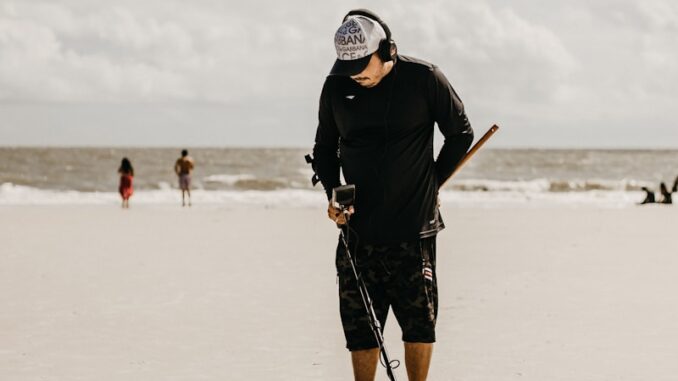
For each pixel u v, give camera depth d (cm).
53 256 1174
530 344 586
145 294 825
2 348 581
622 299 782
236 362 536
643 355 550
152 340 607
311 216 2072
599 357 544
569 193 3575
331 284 890
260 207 2552
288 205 2681
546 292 825
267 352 566
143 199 3012
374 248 338
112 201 2911
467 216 2066
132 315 709
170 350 573
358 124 334
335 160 362
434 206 345
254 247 1300
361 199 338
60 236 1503
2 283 906
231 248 1285
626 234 1533
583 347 574
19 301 784
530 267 1030
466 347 576
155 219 1969
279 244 1348
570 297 793
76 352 568
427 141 339
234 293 829
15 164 7525
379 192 335
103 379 495
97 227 1719
